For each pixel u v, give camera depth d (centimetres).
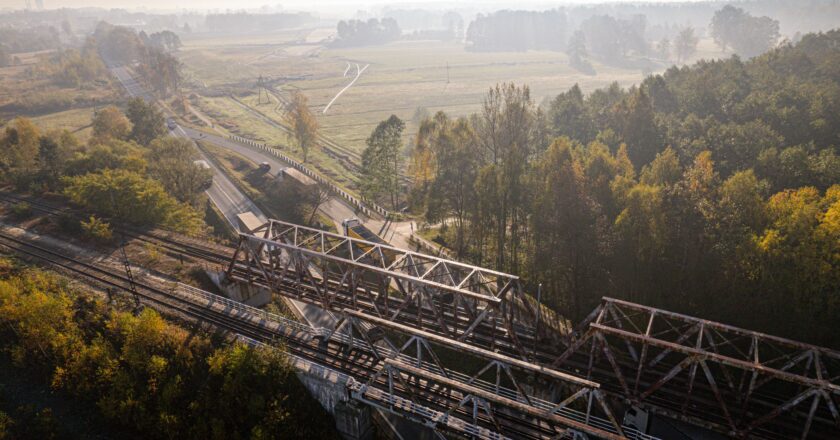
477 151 8025
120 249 7031
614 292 5931
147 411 4278
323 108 19900
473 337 4769
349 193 10831
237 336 4997
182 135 15200
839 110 8038
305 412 4241
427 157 8362
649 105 8275
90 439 4244
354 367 4428
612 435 2978
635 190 5325
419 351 3847
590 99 10375
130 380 4466
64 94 19862
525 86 7925
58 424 4312
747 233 5072
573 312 5975
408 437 4156
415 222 9150
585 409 4291
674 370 3662
